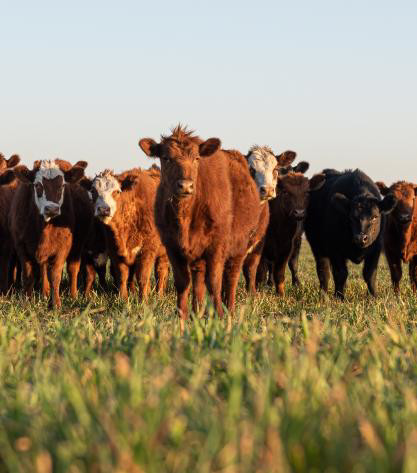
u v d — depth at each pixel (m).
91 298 18.81
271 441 4.46
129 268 20.56
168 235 13.84
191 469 4.57
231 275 15.86
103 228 20.11
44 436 4.99
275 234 21.39
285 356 7.50
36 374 6.85
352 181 21.58
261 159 19.88
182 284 14.20
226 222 14.20
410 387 6.73
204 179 13.80
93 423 5.13
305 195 21.08
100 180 18.95
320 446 4.74
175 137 13.40
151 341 8.75
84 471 4.50
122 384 5.83
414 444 4.39
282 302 18.42
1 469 4.75
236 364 6.68
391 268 21.53
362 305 15.58
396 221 20.70
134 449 4.54
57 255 18.98
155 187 20.78
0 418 5.66
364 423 4.99
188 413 5.41
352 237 20.56
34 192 18.83
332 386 6.54
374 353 7.74
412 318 13.52
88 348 8.31
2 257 20.86
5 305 16.42
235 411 5.21
